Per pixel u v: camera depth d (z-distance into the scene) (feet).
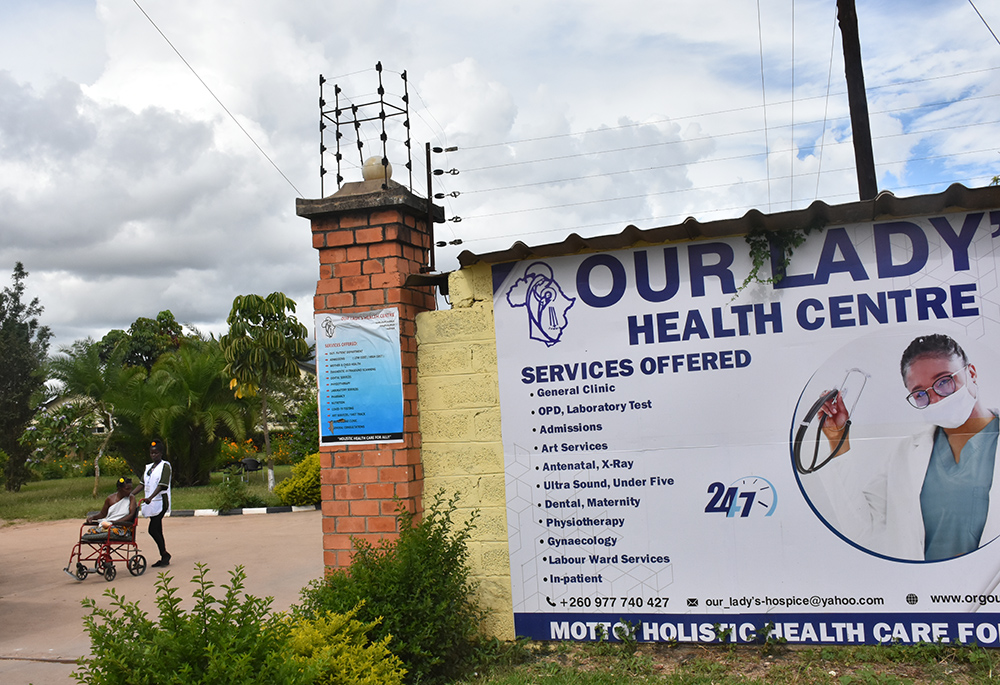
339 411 18.76
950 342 16.15
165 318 125.80
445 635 16.30
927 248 16.33
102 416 79.20
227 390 80.69
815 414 16.66
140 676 11.48
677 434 17.35
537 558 17.98
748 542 16.87
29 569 35.55
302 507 54.70
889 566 16.15
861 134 29.84
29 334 95.45
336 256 19.10
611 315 17.87
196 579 12.89
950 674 15.03
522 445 18.21
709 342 17.29
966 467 15.93
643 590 17.38
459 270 18.89
